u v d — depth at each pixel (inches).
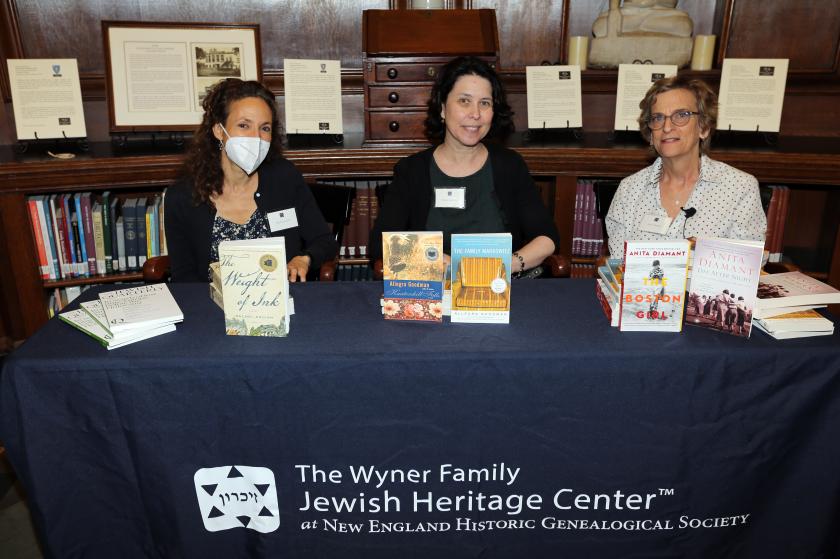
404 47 115.0
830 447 57.2
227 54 122.4
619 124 125.9
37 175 105.2
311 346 56.9
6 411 55.6
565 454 58.5
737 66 121.6
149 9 125.5
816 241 136.9
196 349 56.4
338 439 57.5
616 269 63.7
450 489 59.7
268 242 58.6
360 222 125.6
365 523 61.0
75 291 121.0
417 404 56.4
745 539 61.5
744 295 57.2
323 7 129.2
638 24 125.3
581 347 56.1
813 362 55.4
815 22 124.7
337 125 124.4
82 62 125.6
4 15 118.6
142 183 112.0
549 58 133.8
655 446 58.1
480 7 129.7
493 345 56.6
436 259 60.4
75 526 58.7
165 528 59.7
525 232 94.4
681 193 87.4
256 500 59.6
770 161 111.4
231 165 88.8
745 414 56.9
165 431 56.5
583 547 62.5
